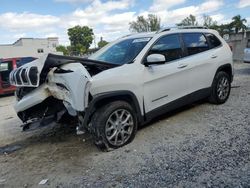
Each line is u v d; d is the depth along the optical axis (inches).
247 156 149.9
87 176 146.9
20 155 184.9
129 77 179.0
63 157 173.3
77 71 157.0
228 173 135.0
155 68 193.6
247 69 532.1
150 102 192.5
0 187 145.3
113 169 150.9
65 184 141.8
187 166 145.6
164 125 211.0
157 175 140.0
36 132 229.0
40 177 151.7
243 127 193.3
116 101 174.9
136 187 131.7
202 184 128.2
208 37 247.8
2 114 326.0
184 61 214.5
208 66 236.5
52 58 164.4
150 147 173.5
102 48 237.3
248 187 122.6
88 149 181.0
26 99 182.4
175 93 209.3
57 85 169.5
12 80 195.8
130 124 180.4
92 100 162.2
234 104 254.2
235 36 855.7
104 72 173.6
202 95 236.4
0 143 213.5
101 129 167.2
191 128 200.5
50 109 190.2
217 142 171.8
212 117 221.0
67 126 232.7
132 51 199.0
